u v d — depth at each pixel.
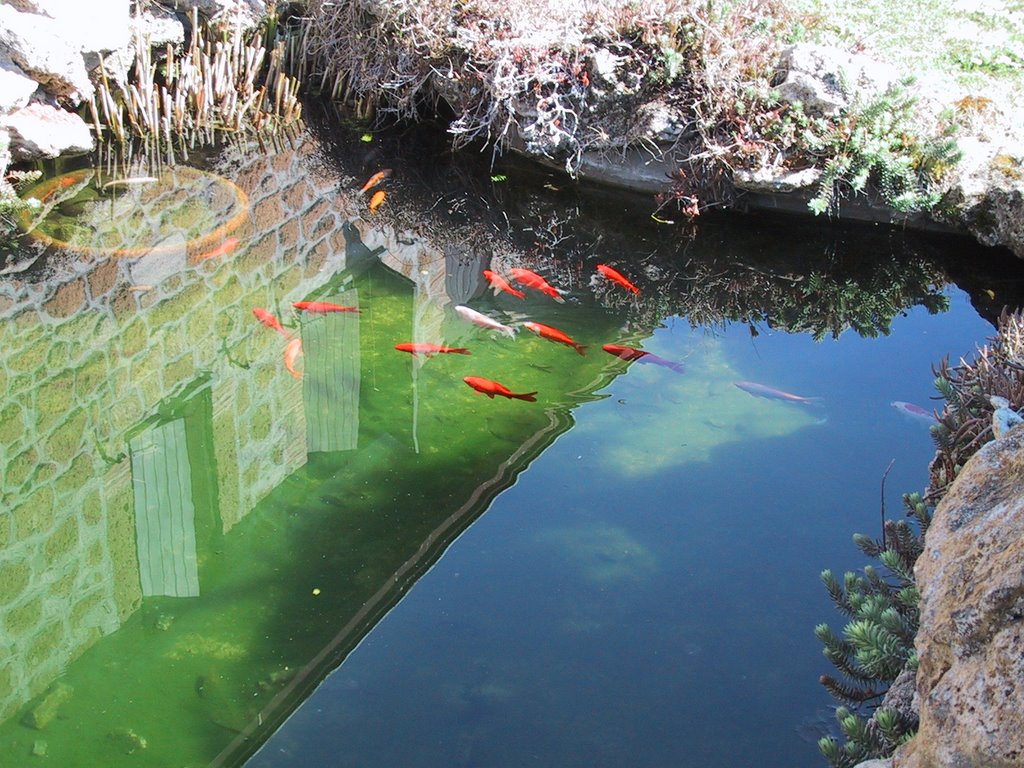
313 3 9.24
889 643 3.34
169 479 4.91
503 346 5.93
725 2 7.59
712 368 5.73
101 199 7.54
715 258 7.14
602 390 5.50
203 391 5.57
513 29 7.82
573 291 6.70
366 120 9.02
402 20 8.41
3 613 4.29
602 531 4.44
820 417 5.22
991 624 2.30
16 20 7.57
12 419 5.42
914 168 6.88
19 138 7.49
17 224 7.09
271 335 6.05
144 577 4.41
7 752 3.55
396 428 5.21
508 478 4.81
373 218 7.61
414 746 3.46
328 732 3.52
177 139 8.48
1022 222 6.45
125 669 3.91
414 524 4.61
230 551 4.48
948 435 4.29
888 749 3.04
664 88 7.46
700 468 4.82
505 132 7.99
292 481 4.88
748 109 7.21
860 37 7.96
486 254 7.17
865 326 6.32
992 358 4.62
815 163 7.05
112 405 5.53
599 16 7.67
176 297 6.46
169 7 9.05
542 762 3.38
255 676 3.83
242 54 8.98
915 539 3.94
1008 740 2.15
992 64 7.84
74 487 4.98
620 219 7.63
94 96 8.25
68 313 6.27
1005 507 2.51
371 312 6.32
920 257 7.07
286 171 8.20
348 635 3.97
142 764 3.48
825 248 7.21
